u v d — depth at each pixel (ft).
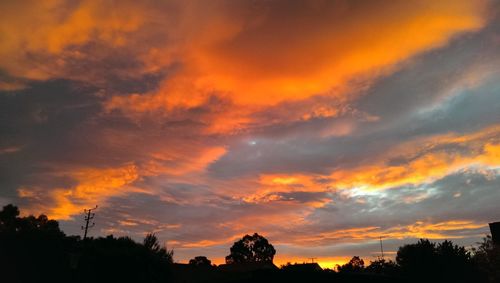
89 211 137.90
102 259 108.37
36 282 106.11
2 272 104.22
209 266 152.46
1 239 109.19
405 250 142.61
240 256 304.09
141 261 111.65
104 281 106.52
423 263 132.77
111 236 135.64
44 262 108.88
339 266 223.92
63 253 112.88
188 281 134.51
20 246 109.19
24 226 173.27
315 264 126.93
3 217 172.96
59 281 107.34
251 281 58.75
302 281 57.21
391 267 167.73
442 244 137.18
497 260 121.39
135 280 108.06
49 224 179.11
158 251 123.34
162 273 117.60
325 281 57.36
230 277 74.38
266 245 306.76
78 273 107.04
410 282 60.85
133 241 131.03
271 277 57.67
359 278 58.54
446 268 128.67
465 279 125.59
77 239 149.48
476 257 131.44
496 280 120.67
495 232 137.08
